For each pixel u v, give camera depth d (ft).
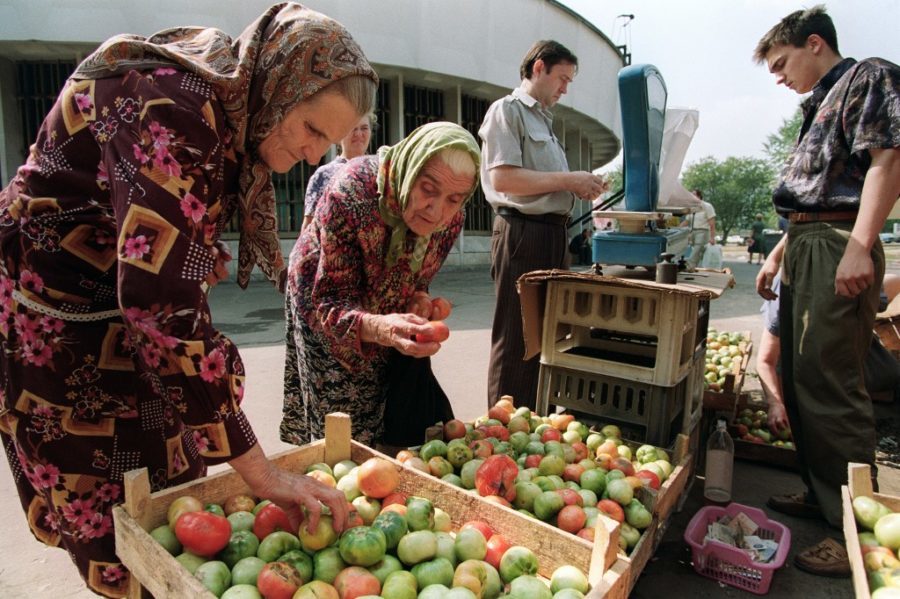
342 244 6.40
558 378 9.39
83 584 7.34
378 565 4.69
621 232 9.87
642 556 6.42
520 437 8.24
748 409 12.98
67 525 4.78
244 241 5.20
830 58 8.73
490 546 5.07
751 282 46.03
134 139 3.73
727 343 17.21
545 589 4.44
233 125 4.23
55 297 4.41
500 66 46.29
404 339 5.70
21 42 34.04
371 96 4.43
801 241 8.48
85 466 4.72
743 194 219.61
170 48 4.14
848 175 7.98
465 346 20.30
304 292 7.07
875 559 5.82
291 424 8.78
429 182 5.84
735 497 10.02
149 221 3.64
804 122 8.96
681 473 7.75
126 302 3.67
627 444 8.61
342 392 7.48
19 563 7.74
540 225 10.18
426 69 42.06
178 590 3.93
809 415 8.44
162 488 5.21
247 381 15.51
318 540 4.65
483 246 52.60
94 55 4.04
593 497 6.76
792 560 8.16
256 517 5.08
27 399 4.55
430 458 7.27
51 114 4.21
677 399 9.23
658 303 8.26
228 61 4.20
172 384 3.86
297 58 4.12
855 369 8.27
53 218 4.25
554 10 49.75
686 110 17.60
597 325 8.84
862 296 7.97
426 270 7.48
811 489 9.04
